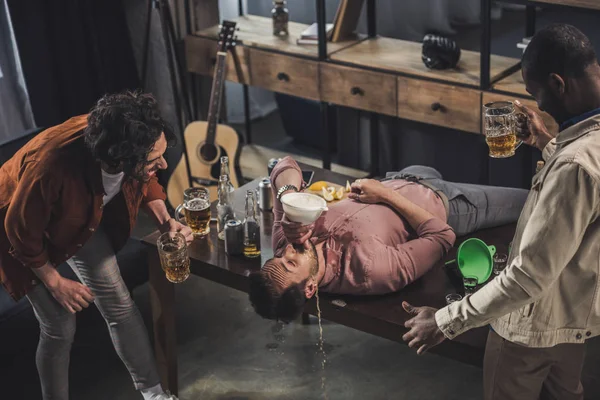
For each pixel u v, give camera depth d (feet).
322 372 11.03
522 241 6.47
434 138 13.85
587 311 6.85
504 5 14.90
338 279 8.68
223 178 10.03
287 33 14.79
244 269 9.24
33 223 8.08
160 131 7.95
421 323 7.43
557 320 6.95
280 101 16.44
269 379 10.98
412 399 10.44
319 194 10.44
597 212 6.35
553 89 6.37
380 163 14.83
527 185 13.05
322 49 13.71
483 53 12.00
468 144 13.52
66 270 11.14
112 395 10.82
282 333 11.87
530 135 8.24
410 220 9.16
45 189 7.99
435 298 8.64
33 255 8.27
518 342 7.09
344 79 13.60
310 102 15.92
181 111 15.07
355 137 14.99
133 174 7.97
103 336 11.92
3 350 10.68
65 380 9.66
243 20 15.60
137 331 9.57
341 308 8.56
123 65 15.11
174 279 8.79
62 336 9.21
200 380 11.02
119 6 14.62
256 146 16.47
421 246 8.85
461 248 8.95
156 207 9.61
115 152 7.68
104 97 7.98
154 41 14.99
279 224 9.29
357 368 11.07
